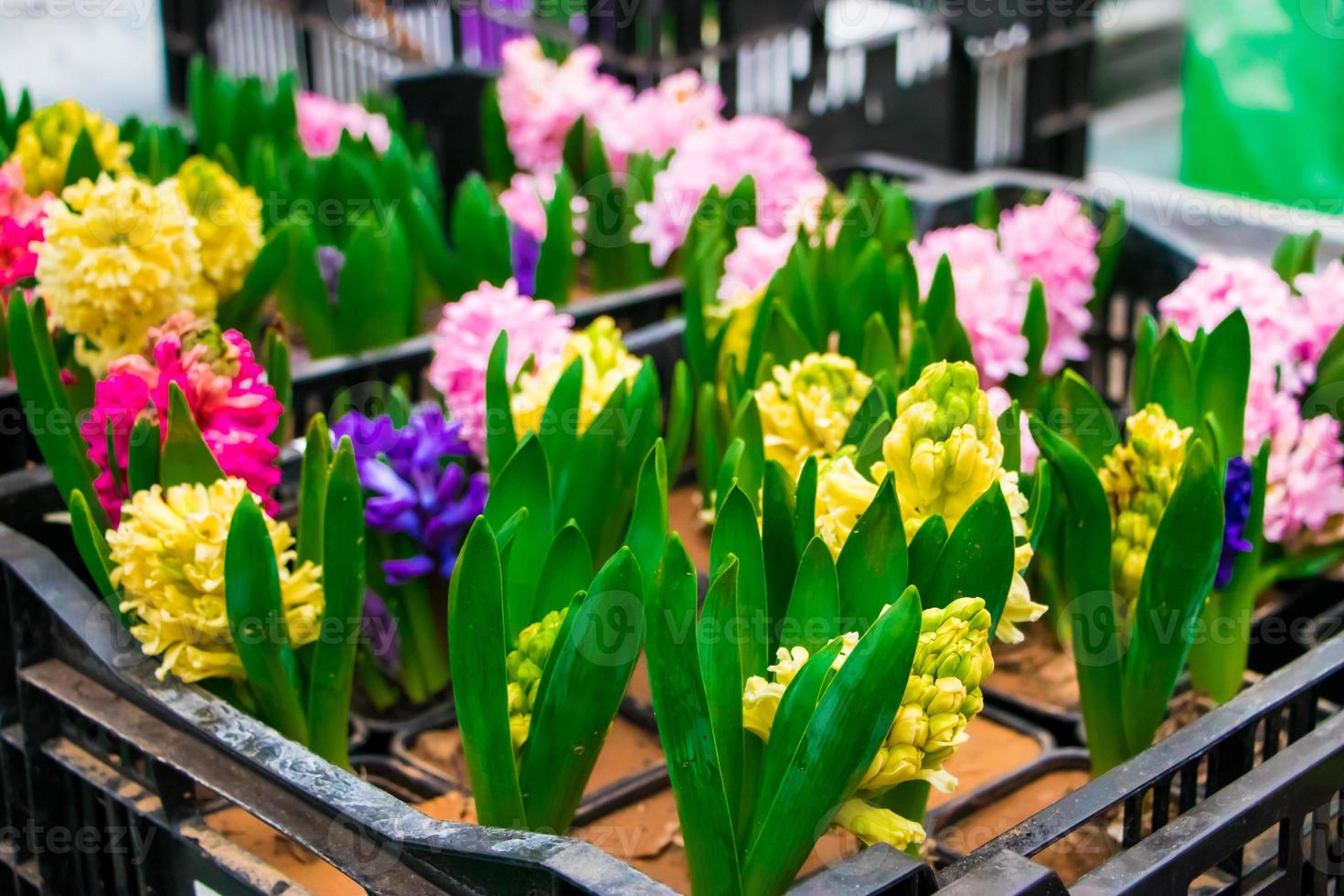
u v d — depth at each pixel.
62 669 1.28
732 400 1.42
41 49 2.98
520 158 2.03
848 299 1.45
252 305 1.58
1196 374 1.34
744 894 1.15
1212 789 1.22
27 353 1.32
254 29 3.20
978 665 1.14
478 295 1.47
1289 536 1.49
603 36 2.71
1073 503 1.27
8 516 1.40
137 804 1.24
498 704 1.17
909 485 1.18
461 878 1.12
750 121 1.81
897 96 2.68
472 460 1.47
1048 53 2.67
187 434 1.26
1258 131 2.46
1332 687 1.46
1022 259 1.63
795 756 1.12
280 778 1.18
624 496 1.35
